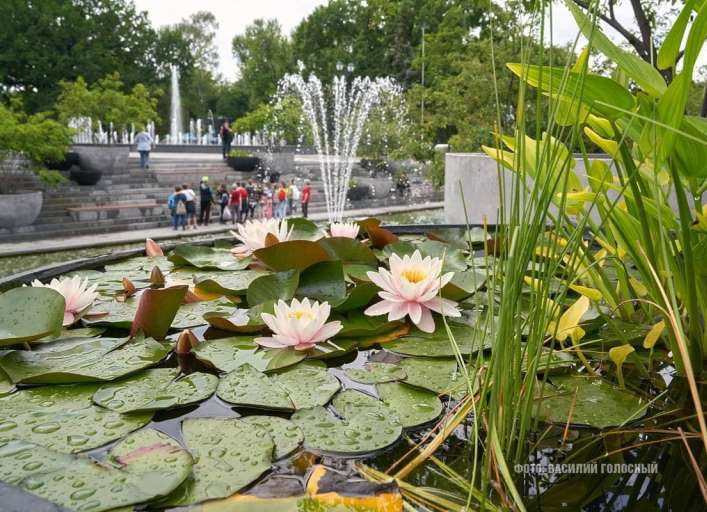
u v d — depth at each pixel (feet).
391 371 2.83
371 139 49.65
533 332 2.15
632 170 2.42
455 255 4.79
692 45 1.82
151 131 80.07
